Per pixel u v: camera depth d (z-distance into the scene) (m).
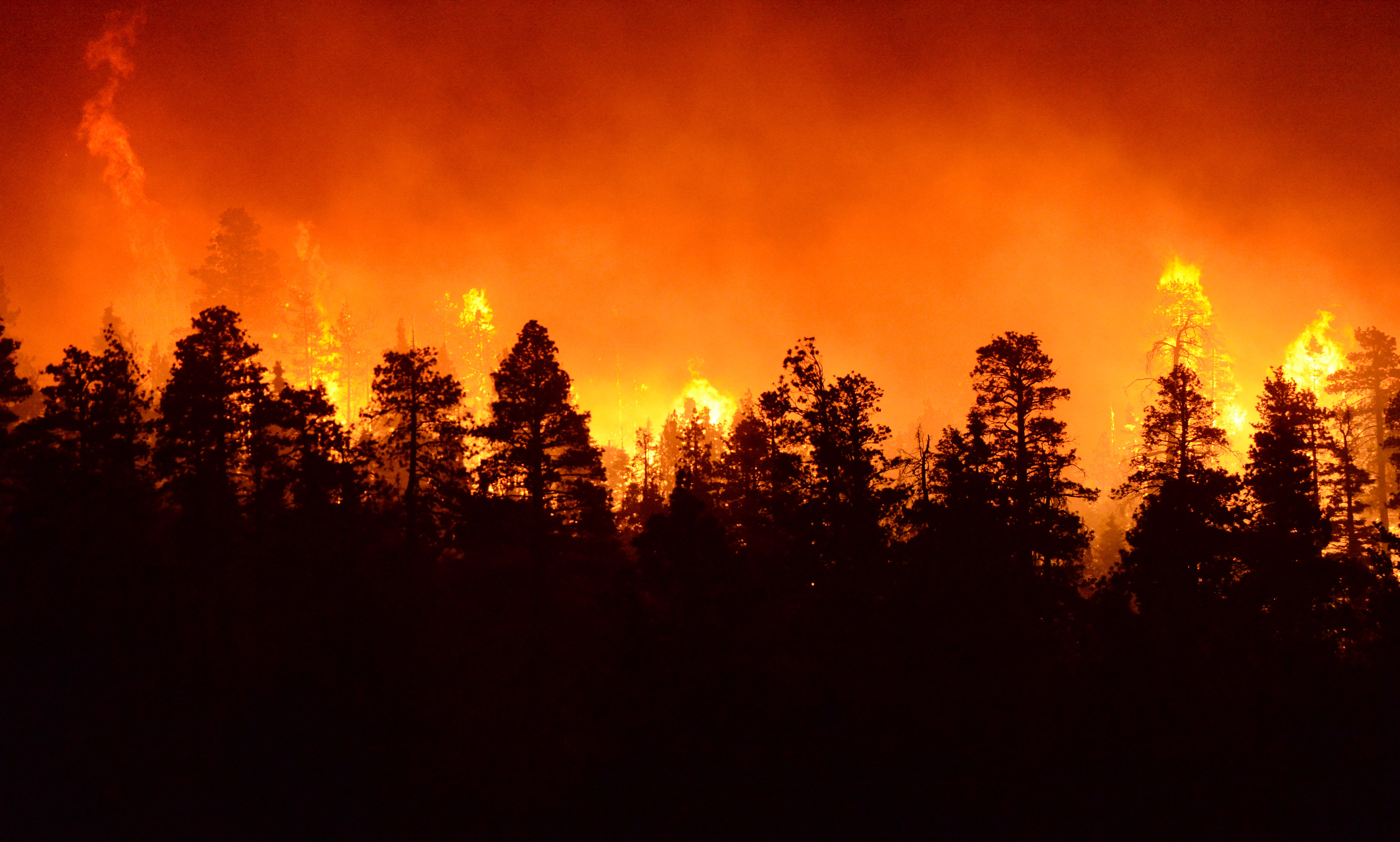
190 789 22.34
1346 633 25.95
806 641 24.09
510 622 28.42
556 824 21.73
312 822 21.95
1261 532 28.41
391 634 25.78
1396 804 18.44
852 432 27.77
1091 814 19.89
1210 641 24.12
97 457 27.33
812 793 20.77
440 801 22.72
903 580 25.12
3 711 23.05
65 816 21.09
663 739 20.98
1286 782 19.33
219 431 28.36
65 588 25.12
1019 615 24.77
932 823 20.17
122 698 24.52
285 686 23.95
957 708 22.31
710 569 22.53
